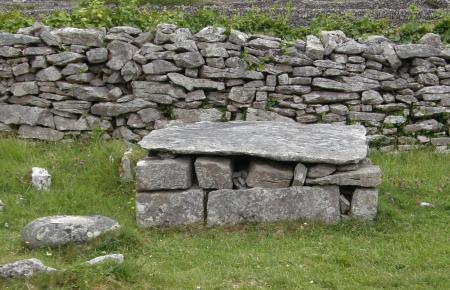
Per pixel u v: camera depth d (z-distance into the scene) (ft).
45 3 49.83
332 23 31.89
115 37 28.99
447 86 29.25
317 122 29.12
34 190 24.32
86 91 28.99
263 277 17.85
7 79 29.45
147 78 29.01
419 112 29.27
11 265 16.70
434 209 23.43
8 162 26.35
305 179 21.68
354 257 19.27
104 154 26.68
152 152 22.74
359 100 29.17
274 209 21.59
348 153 21.76
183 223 21.74
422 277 18.07
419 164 27.71
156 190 21.89
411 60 29.22
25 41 28.94
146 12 32.42
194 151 21.76
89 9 31.24
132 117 29.14
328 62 28.76
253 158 22.22
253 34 29.68
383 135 29.22
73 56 28.76
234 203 21.59
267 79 28.94
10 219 21.98
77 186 24.80
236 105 29.09
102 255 18.71
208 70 28.78
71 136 29.35
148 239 20.51
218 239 20.70
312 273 18.15
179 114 29.09
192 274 17.90
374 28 31.35
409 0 45.60
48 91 29.19
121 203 23.97
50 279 16.51
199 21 31.63
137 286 16.87
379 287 17.61
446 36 30.58
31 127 29.43
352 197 21.84
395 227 21.54
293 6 45.27
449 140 29.35
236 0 48.80
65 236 19.16
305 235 20.85
